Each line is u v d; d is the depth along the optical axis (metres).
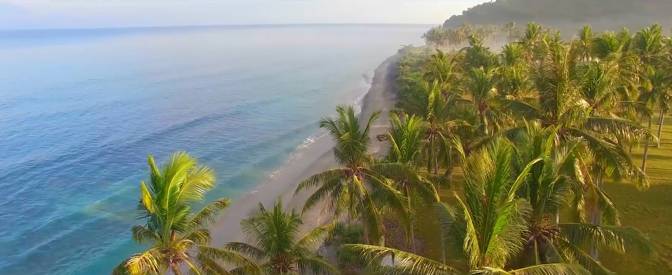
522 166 17.52
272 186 50.03
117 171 56.38
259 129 75.31
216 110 89.50
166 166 19.36
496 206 14.85
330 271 21.34
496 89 42.75
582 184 20.91
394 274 15.37
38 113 86.06
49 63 171.88
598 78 28.62
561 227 17.47
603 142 23.73
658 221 32.56
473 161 15.78
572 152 21.05
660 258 27.84
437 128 34.72
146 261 18.08
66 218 43.81
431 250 31.38
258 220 22.28
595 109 28.80
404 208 25.31
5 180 53.06
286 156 60.78
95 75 137.62
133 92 109.50
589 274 14.31
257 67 158.50
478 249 14.72
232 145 66.44
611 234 16.42
